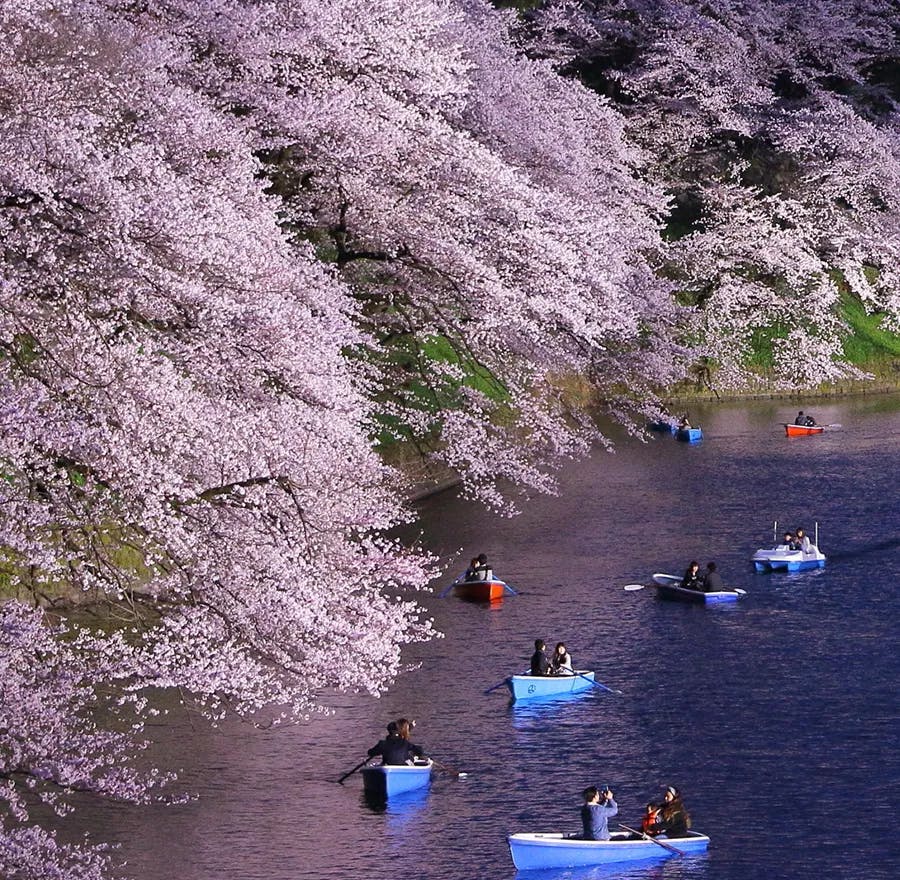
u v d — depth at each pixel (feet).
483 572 263.70
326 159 207.51
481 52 267.39
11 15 126.93
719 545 303.68
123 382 118.11
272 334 124.47
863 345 567.18
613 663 220.84
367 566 145.18
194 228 120.37
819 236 545.44
